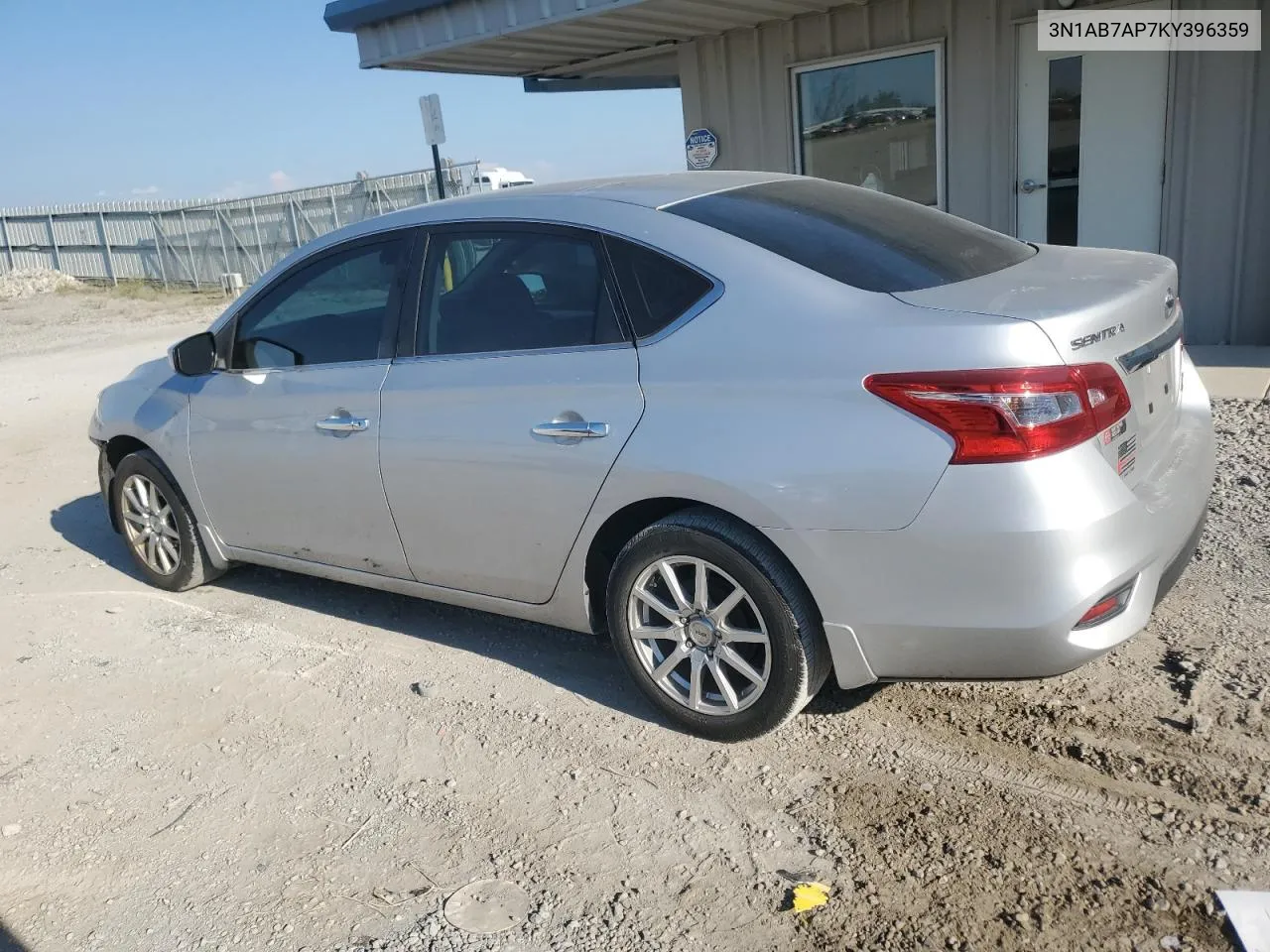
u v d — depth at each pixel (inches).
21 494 297.1
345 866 121.2
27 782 144.0
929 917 105.1
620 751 139.8
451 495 152.9
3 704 167.3
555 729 146.8
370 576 173.2
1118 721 135.3
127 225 1045.8
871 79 357.4
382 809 131.5
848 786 127.5
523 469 143.7
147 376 207.8
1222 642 152.5
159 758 148.1
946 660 119.6
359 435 162.4
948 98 341.1
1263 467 219.8
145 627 194.1
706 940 105.2
